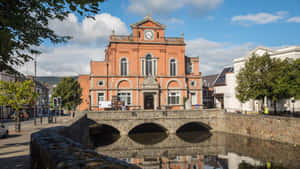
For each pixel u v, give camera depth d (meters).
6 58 5.52
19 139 17.53
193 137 33.97
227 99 47.41
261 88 30.16
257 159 21.81
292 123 24.77
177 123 35.62
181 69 42.53
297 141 24.09
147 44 41.50
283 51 35.88
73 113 33.72
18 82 24.28
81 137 21.42
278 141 26.66
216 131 37.28
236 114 34.34
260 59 30.88
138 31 41.34
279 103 35.06
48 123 31.89
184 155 24.19
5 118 45.94
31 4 5.02
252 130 31.03
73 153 4.26
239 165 20.25
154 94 40.47
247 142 28.86
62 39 6.50
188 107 40.34
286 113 32.19
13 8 4.42
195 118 36.47
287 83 26.80
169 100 41.53
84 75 53.25
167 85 41.44
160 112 34.94
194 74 44.31
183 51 42.81
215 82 52.41
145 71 41.09
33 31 5.88
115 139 32.31
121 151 25.75
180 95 41.81
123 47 40.53
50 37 6.30
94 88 38.47
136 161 21.78
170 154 24.62
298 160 20.67
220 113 37.50
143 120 34.22
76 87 50.62
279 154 22.73
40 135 7.54
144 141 31.17
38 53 6.18
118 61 40.19
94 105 38.28
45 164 4.72
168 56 42.38
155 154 24.52
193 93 43.75
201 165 20.58
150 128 40.34
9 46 3.91
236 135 33.62
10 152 12.09
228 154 24.39
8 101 22.50
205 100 58.72
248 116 31.86
